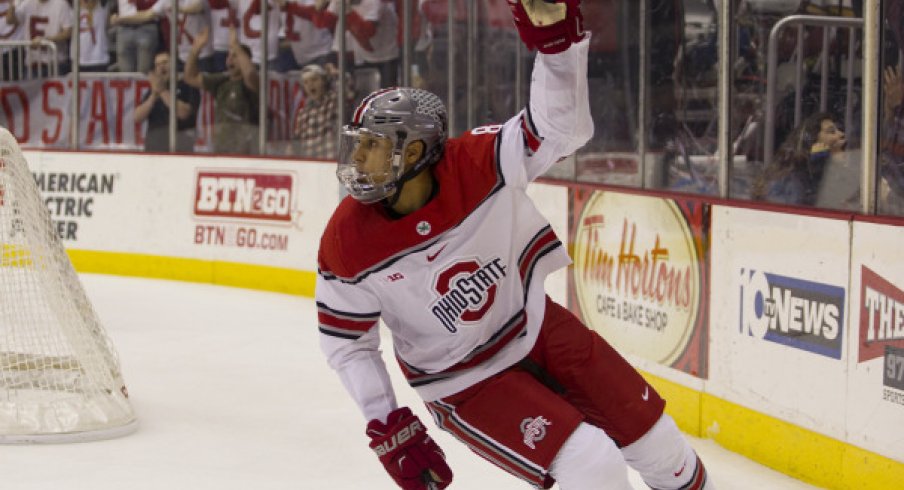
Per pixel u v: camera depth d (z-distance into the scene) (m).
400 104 8.94
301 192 33.44
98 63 38.31
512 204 9.26
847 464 14.71
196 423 18.72
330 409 19.83
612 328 20.47
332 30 33.59
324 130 34.00
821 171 17.34
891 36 15.07
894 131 14.98
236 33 35.97
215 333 27.12
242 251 34.78
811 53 17.67
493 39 27.55
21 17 39.16
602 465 9.12
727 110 18.55
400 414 9.70
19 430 17.00
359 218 9.28
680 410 18.44
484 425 9.55
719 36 18.69
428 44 30.28
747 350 16.72
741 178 18.59
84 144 38.66
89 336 17.83
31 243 17.73
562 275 22.28
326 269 9.54
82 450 16.83
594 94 22.86
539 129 8.90
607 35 22.44
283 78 34.84
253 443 17.52
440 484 9.75
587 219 21.28
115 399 17.95
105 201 37.00
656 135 21.12
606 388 9.84
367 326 9.76
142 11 37.47
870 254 14.23
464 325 9.49
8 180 17.84
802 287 15.52
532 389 9.46
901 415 13.77
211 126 36.69
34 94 39.28
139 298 32.22
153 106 37.72
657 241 18.98
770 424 16.23
